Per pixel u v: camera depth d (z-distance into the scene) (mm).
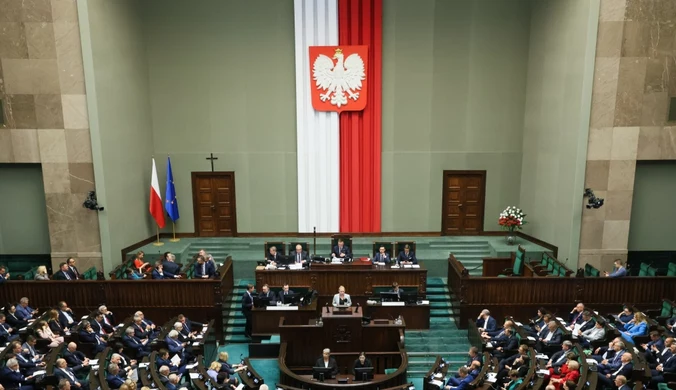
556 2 15609
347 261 14383
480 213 18359
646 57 14344
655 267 16297
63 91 14367
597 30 14117
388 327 12000
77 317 13398
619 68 14375
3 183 15562
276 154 18141
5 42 14148
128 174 16250
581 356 9977
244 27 17359
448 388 9836
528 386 9531
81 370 10289
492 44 17562
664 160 15305
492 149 18188
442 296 15008
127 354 11273
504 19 17422
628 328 11828
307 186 18125
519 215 16859
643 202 15812
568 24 15008
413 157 18188
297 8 17016
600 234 15367
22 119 14570
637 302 13602
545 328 11750
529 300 13523
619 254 15492
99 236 15195
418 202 18344
